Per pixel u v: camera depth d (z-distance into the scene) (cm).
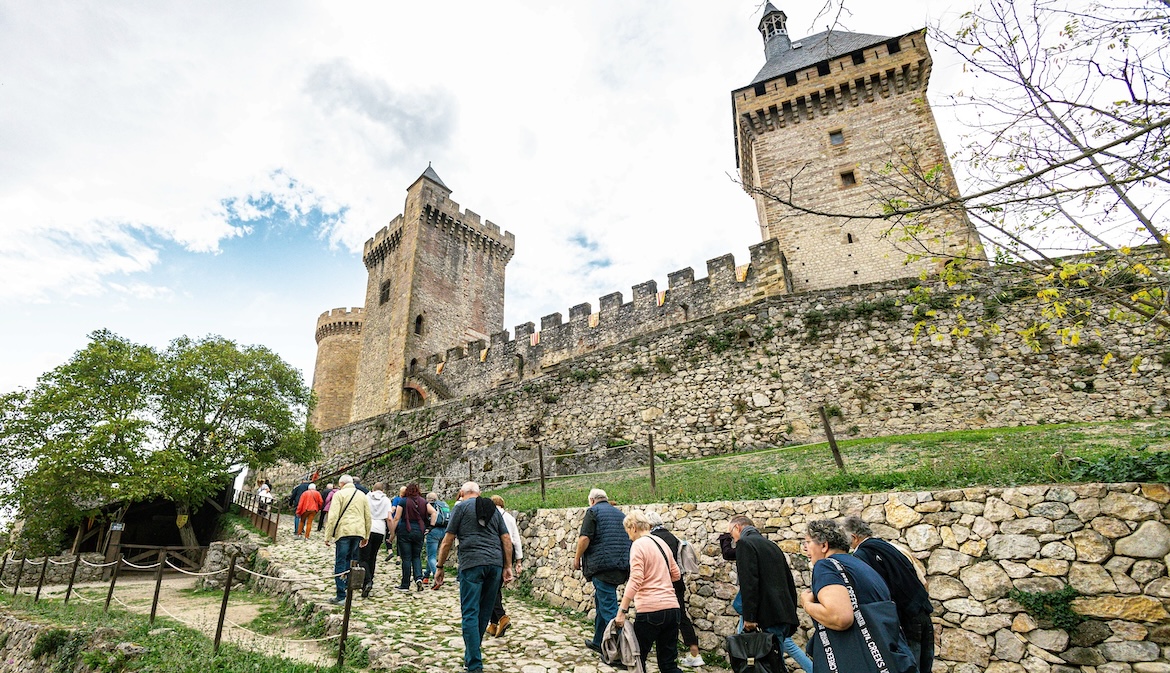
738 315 1722
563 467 1745
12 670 764
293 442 2247
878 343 1509
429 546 934
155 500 2170
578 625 711
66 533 1919
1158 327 1223
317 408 4241
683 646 638
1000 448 808
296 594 815
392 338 3550
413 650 573
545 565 892
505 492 1575
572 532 843
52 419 1789
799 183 2447
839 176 2381
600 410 1850
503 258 4341
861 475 691
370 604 762
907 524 555
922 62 2344
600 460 1700
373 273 4175
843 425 1466
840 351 1545
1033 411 1288
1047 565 479
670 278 2356
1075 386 1266
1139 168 510
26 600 1038
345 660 559
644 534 535
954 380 1392
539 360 2723
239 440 2108
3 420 1795
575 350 2592
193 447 2041
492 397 2158
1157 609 428
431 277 3722
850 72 2470
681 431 1673
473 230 4103
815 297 1642
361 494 823
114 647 638
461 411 2264
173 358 2152
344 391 4347
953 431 1277
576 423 1883
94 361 1956
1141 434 851
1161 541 441
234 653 577
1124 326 1261
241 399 2136
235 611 860
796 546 613
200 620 784
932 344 1449
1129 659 428
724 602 636
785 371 1588
